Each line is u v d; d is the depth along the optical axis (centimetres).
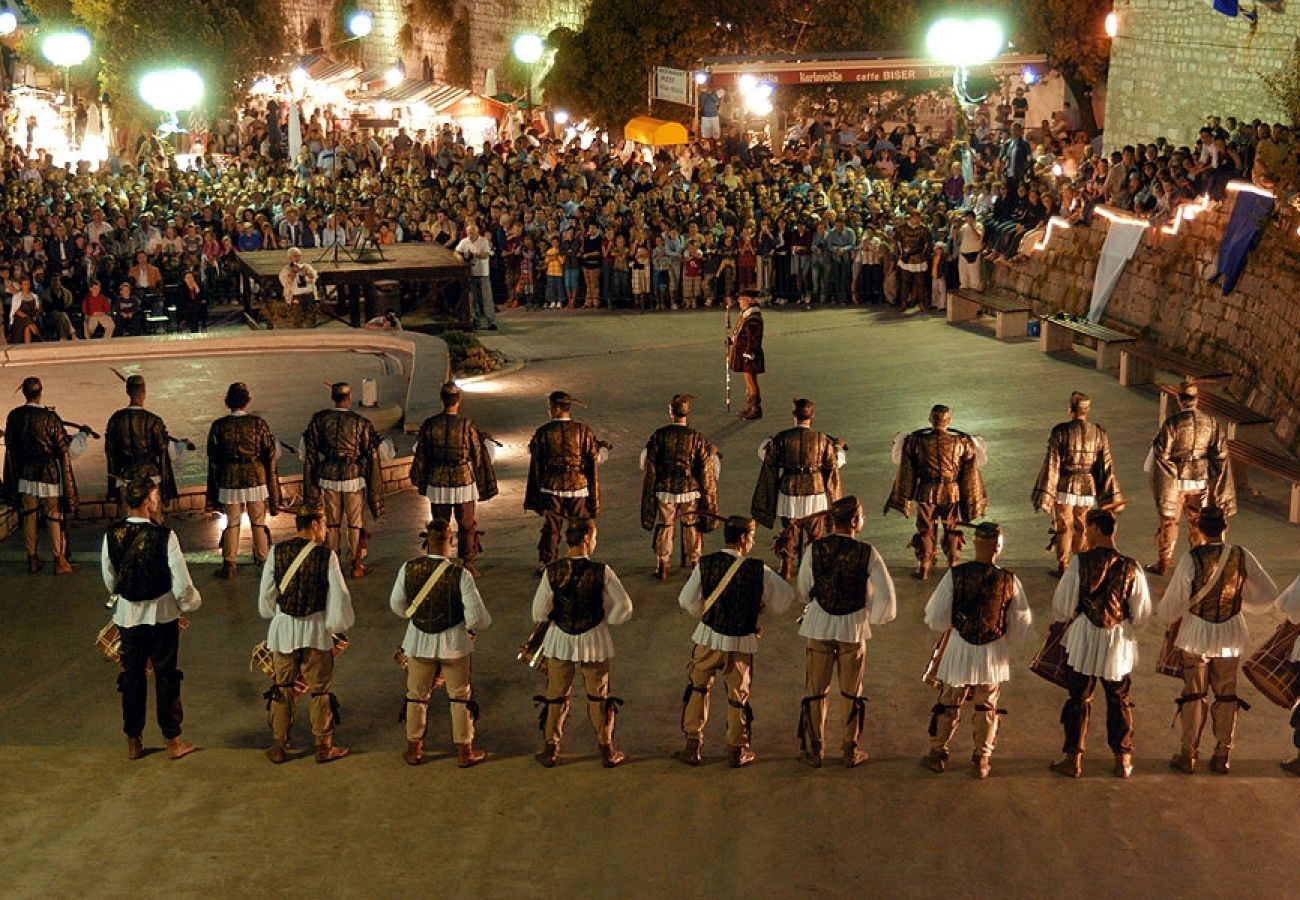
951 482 1349
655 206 3206
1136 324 2512
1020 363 2453
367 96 5469
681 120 4338
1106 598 925
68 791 931
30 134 5081
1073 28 3903
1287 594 952
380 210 3322
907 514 1367
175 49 4700
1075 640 933
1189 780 938
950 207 3225
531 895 793
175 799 920
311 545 961
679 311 3020
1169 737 1032
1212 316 2320
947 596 933
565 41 4503
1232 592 943
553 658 956
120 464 1438
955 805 898
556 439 1386
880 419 2106
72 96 5447
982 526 934
